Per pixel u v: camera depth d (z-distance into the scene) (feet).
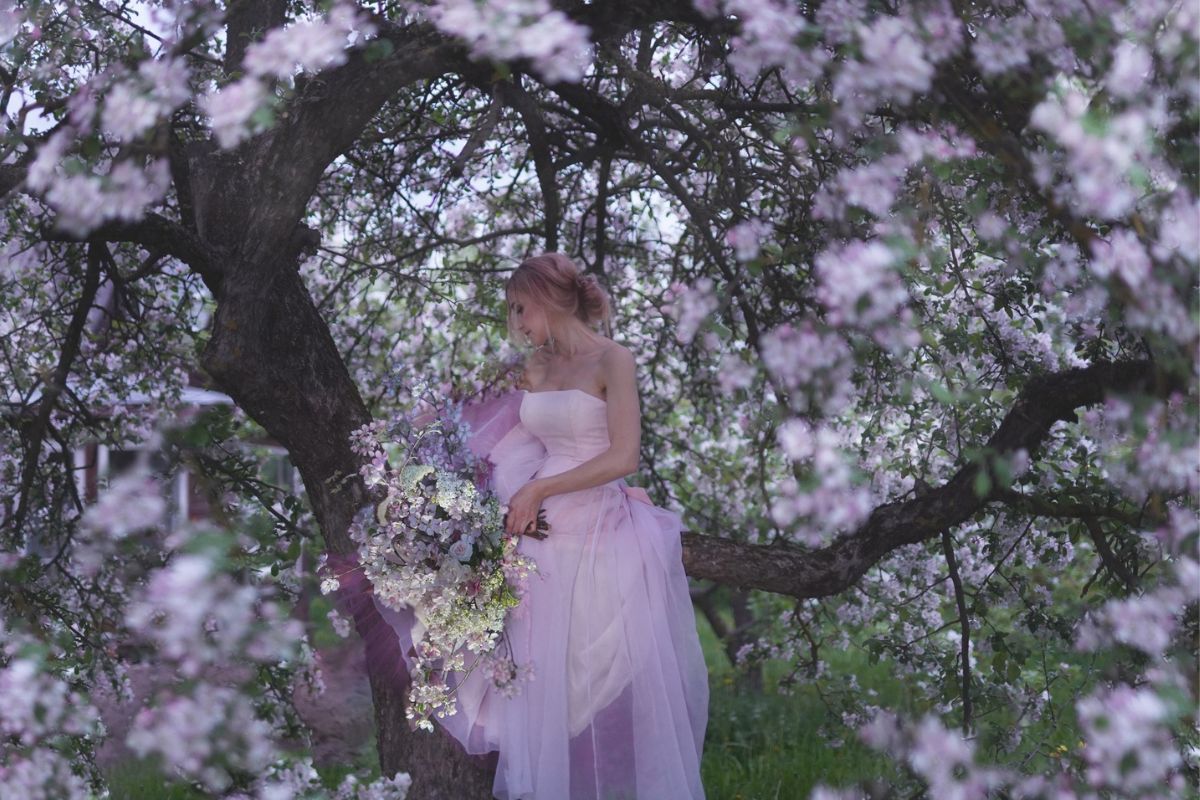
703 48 9.54
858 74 5.51
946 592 13.73
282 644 6.93
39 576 10.66
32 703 7.04
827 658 21.08
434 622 8.17
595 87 11.82
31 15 7.30
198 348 13.29
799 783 14.37
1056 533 10.32
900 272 6.57
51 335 13.70
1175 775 6.40
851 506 6.03
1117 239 5.62
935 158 6.22
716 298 6.95
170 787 10.80
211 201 9.31
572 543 8.72
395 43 7.50
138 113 5.81
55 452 12.64
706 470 16.81
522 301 9.17
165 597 6.14
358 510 8.86
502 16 5.24
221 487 9.99
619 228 14.97
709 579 9.77
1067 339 9.25
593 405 8.98
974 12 6.13
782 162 9.59
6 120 8.00
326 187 14.15
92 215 5.89
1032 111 5.65
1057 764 7.64
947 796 6.47
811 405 8.08
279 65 5.57
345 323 15.87
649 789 8.30
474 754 8.37
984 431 9.27
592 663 8.51
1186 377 5.69
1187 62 5.44
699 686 8.98
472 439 9.23
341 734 16.11
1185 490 6.64
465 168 14.24
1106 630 7.52
